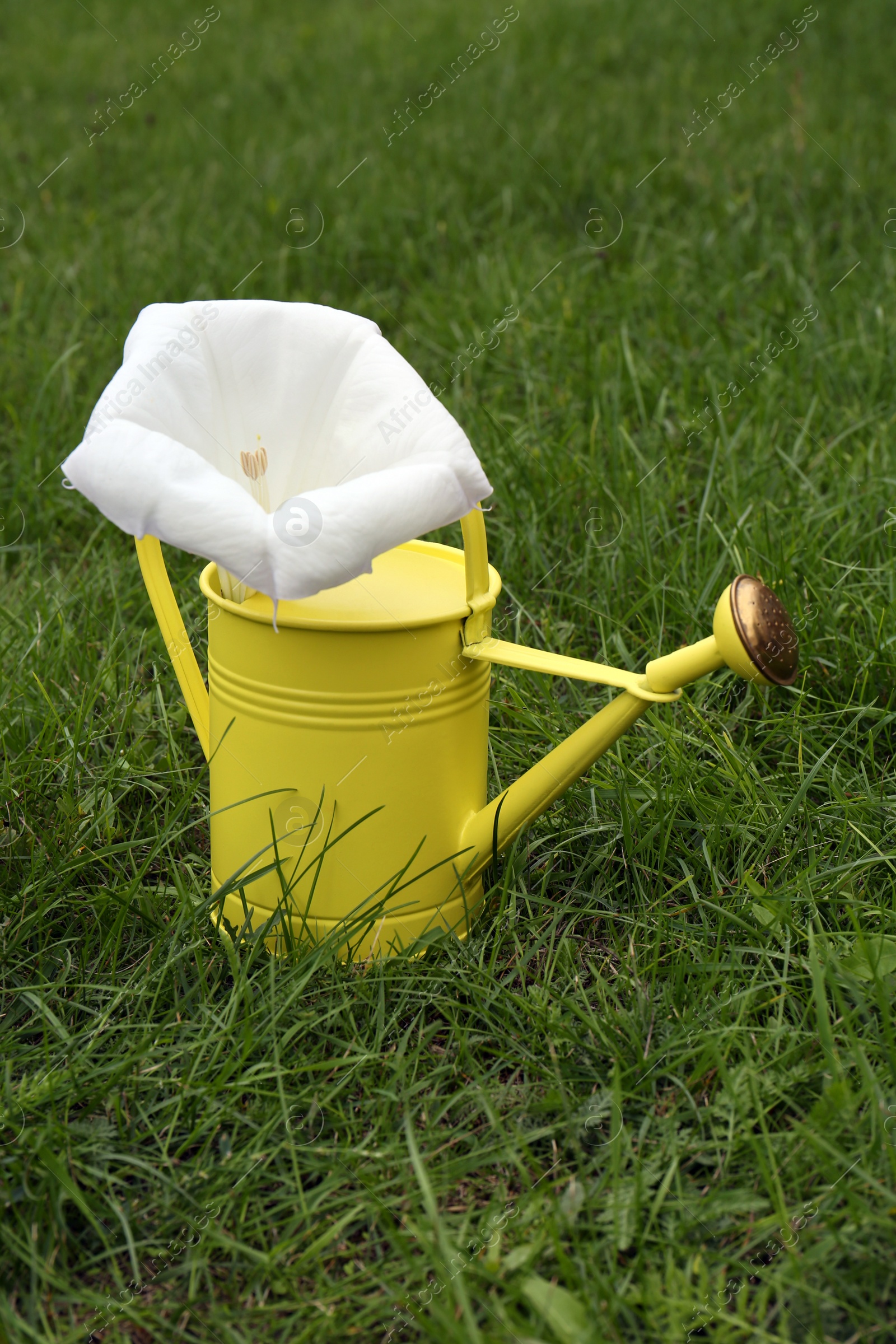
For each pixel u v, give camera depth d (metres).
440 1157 1.54
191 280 4.16
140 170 5.36
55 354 3.68
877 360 3.36
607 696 2.37
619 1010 1.71
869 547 2.65
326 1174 1.51
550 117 5.68
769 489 2.91
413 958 1.80
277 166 5.11
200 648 2.54
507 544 2.75
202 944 1.79
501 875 1.93
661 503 2.82
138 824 2.11
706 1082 1.61
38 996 1.68
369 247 4.45
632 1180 1.47
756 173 4.86
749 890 1.83
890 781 2.11
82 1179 1.47
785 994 1.69
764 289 3.98
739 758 2.10
